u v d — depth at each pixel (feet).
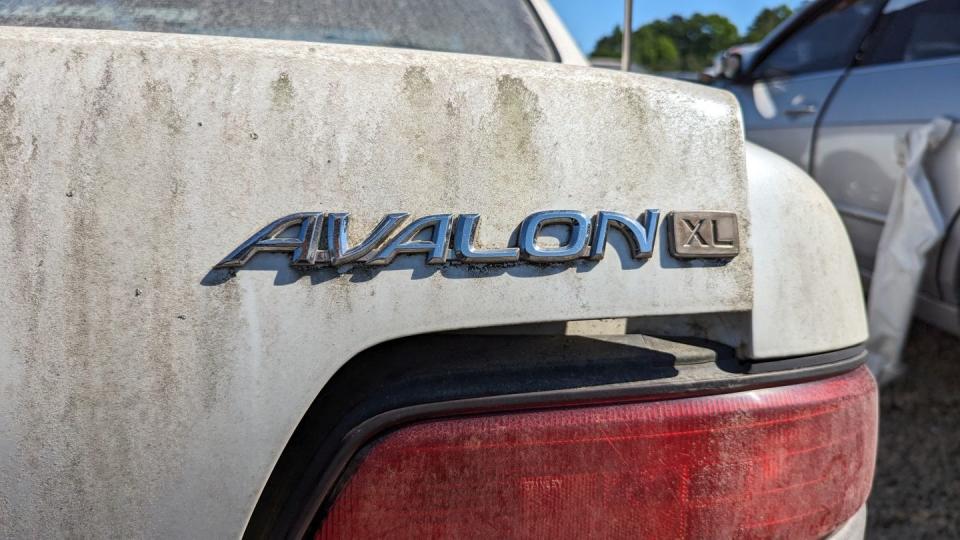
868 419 3.43
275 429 2.59
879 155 10.58
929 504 8.16
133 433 2.53
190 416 2.56
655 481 2.84
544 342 3.04
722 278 2.97
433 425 2.70
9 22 3.95
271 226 2.57
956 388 9.98
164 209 2.54
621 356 2.98
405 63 2.78
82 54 2.60
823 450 3.16
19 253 2.48
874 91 10.98
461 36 4.54
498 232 2.72
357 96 2.70
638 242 2.83
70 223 2.50
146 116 2.57
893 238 10.06
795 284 3.23
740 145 3.04
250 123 2.61
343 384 2.83
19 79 2.56
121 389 2.52
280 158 2.61
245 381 2.57
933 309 10.03
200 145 2.58
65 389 2.50
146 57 2.62
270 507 2.75
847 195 11.29
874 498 8.29
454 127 2.75
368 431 2.66
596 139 2.87
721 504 2.92
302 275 2.59
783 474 3.04
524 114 2.82
